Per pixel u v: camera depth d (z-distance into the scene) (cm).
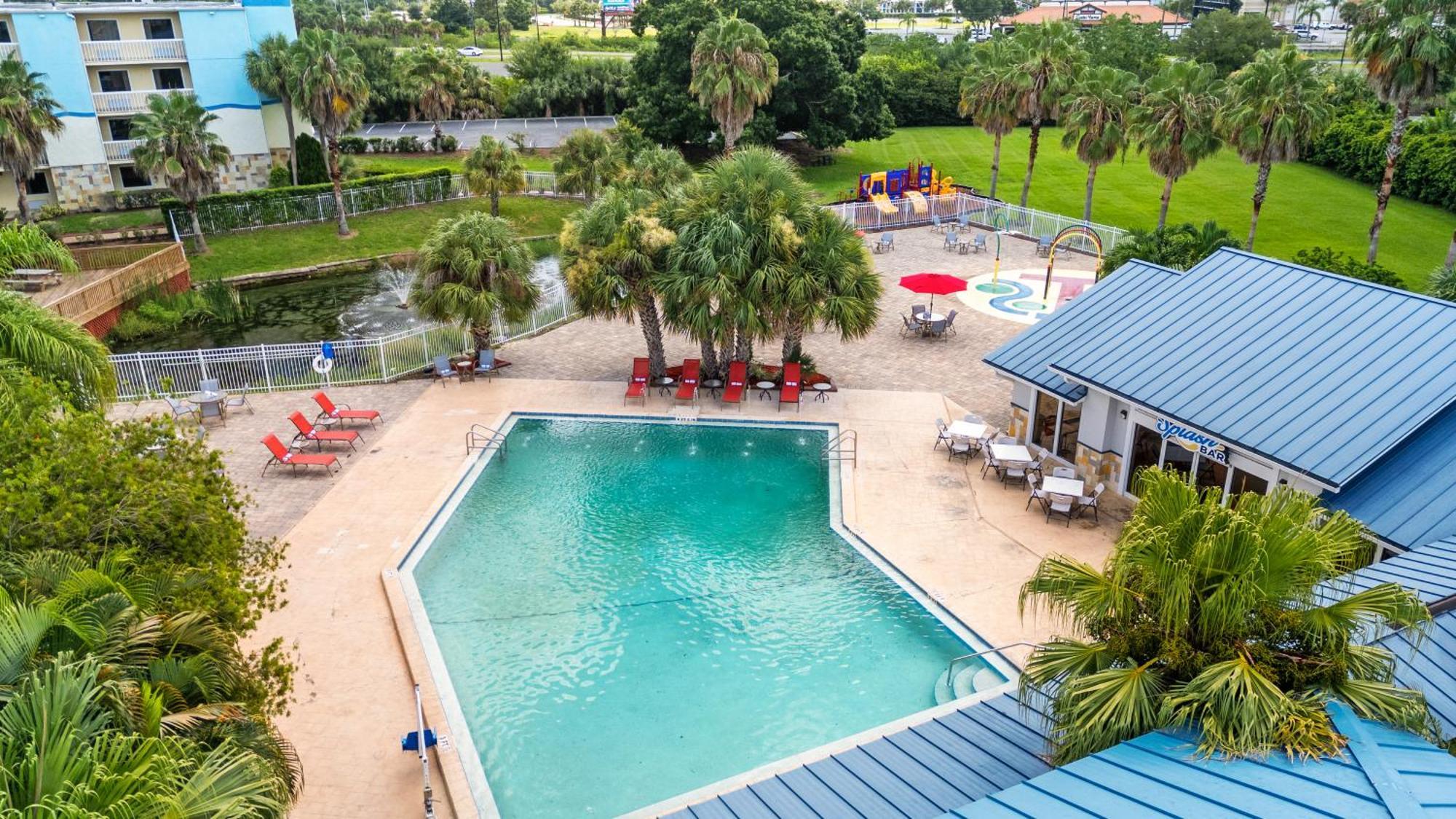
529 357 3027
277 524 2005
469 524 2050
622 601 1770
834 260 2478
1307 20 15538
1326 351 1844
